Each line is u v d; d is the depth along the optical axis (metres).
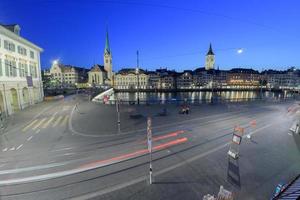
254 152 17.53
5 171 14.39
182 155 16.89
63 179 13.25
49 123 28.06
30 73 44.16
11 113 34.56
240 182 12.73
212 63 188.00
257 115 34.28
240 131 16.81
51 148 18.64
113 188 12.16
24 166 15.10
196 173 13.84
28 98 43.09
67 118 31.14
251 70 190.38
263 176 13.47
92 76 157.75
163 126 26.47
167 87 158.75
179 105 44.31
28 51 43.06
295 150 18.06
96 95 62.94
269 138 21.47
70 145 19.42
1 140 21.05
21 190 12.12
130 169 14.47
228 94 156.38
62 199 11.25
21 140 20.98
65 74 154.38
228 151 17.70
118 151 17.83
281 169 14.44
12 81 35.62
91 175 13.70
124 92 139.25
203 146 19.05
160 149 18.27
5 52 33.53
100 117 31.88
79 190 12.03
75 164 15.34
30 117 31.88
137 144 19.61
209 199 10.42
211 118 31.48
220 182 12.75
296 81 178.12
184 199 11.05
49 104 45.50
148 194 11.52
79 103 47.06
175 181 12.84
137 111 37.22
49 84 119.50
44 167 14.91
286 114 35.31
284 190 9.52
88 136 22.22
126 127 25.91
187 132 23.70
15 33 38.66
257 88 157.88
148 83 156.62
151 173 12.73
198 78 167.38
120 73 158.62
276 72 187.88
